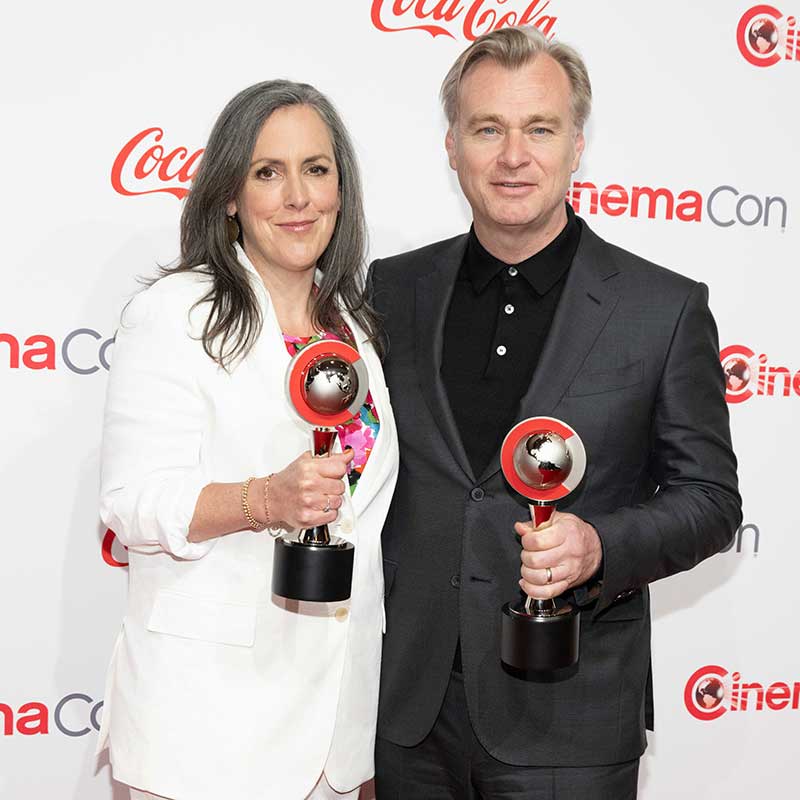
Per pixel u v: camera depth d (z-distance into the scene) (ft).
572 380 5.29
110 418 5.08
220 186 5.21
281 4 7.02
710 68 7.59
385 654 5.61
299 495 4.48
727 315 7.79
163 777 4.91
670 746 8.08
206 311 5.12
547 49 5.46
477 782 5.50
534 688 5.30
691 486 5.21
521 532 4.73
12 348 6.91
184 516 4.76
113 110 6.88
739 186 7.72
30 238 6.86
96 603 7.22
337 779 5.24
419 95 7.27
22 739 7.22
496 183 5.34
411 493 5.52
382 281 6.09
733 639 8.07
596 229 7.57
